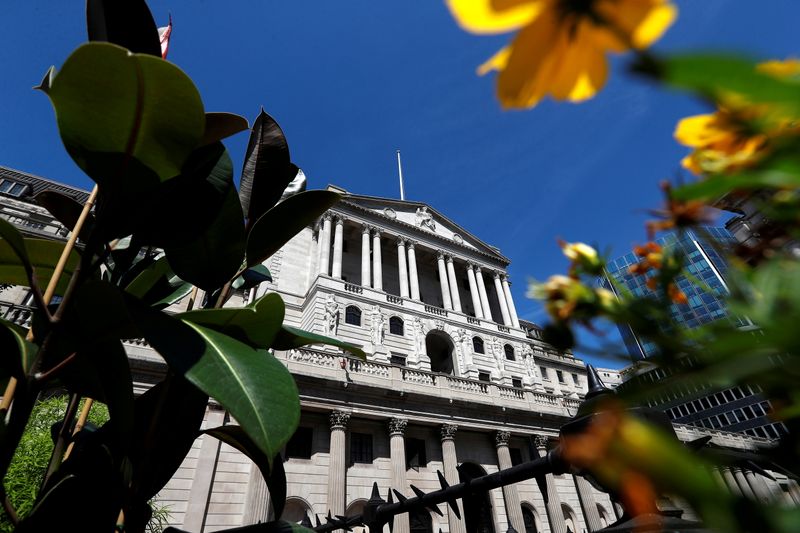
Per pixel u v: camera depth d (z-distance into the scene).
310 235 32.97
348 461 18.19
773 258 0.58
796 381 0.40
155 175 2.11
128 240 3.57
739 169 0.46
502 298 38.06
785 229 0.58
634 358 0.62
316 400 18.11
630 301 0.67
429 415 20.73
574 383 38.91
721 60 0.28
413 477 19.47
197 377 1.73
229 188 2.61
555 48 0.41
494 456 22.36
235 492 15.02
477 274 38.16
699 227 0.67
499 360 31.14
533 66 0.43
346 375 19.27
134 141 2.00
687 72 0.29
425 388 21.27
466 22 0.45
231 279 2.82
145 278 3.33
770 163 0.41
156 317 1.98
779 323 0.44
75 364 2.36
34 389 1.95
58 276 2.63
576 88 0.42
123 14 2.33
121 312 2.04
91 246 2.11
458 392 22.31
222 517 14.37
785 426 0.43
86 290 1.97
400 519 16.66
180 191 2.51
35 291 2.02
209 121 2.61
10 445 1.84
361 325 26.70
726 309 0.58
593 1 0.36
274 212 2.62
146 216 2.29
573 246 0.80
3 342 1.97
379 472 18.72
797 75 0.29
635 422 0.42
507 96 0.45
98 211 2.16
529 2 0.41
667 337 0.56
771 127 0.41
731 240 0.64
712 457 0.45
